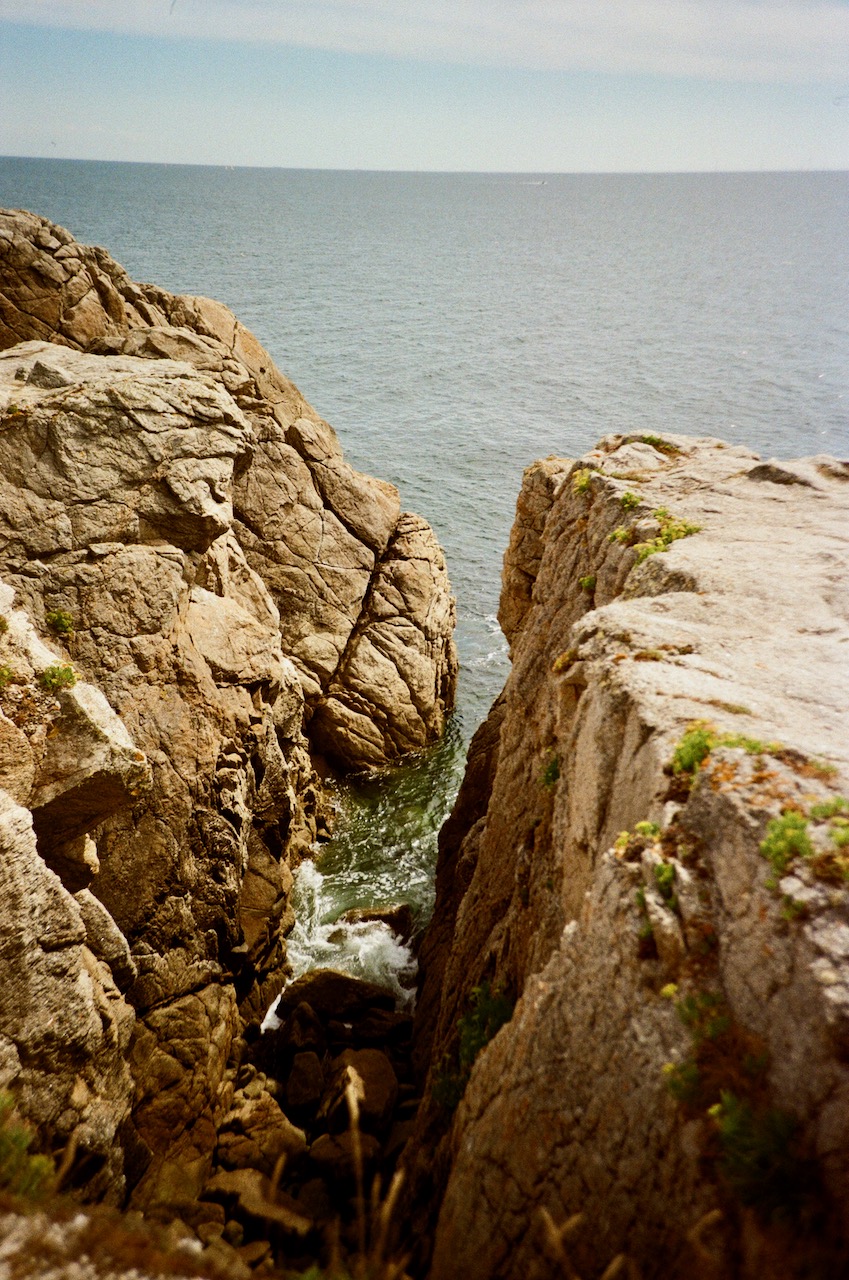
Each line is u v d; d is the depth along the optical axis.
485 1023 12.90
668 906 7.67
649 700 10.03
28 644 16.14
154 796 20.94
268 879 24.53
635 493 18.16
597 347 134.38
